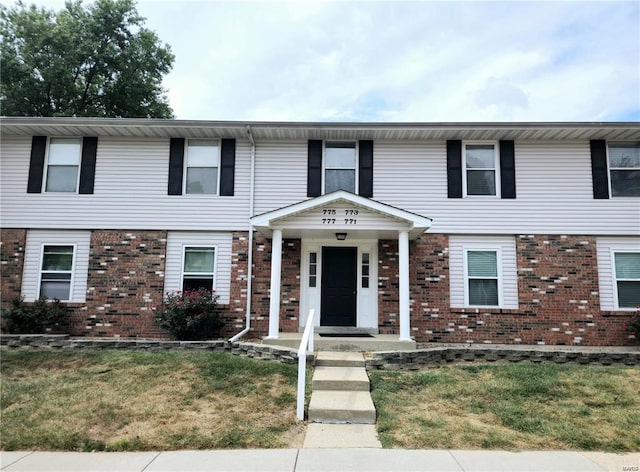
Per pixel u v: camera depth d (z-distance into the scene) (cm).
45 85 1859
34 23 1780
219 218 1102
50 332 1059
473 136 1091
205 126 1068
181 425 544
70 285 1084
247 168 1119
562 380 716
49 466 446
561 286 1058
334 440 510
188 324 983
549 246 1070
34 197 1103
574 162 1091
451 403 624
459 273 1075
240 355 871
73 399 627
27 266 1088
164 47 2109
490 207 1086
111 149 1123
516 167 1096
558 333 1045
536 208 1080
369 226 917
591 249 1065
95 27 1958
